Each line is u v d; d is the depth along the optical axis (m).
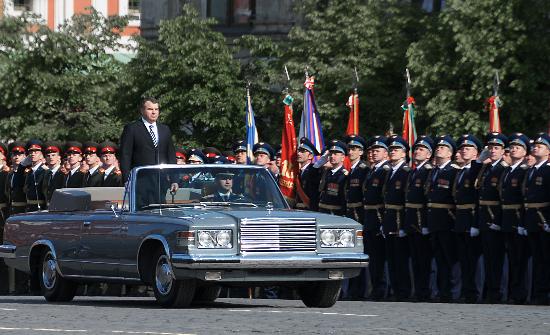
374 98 94.44
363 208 54.44
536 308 42.78
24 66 105.31
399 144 53.69
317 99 94.94
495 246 50.34
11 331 32.72
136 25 140.25
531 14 86.50
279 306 43.44
